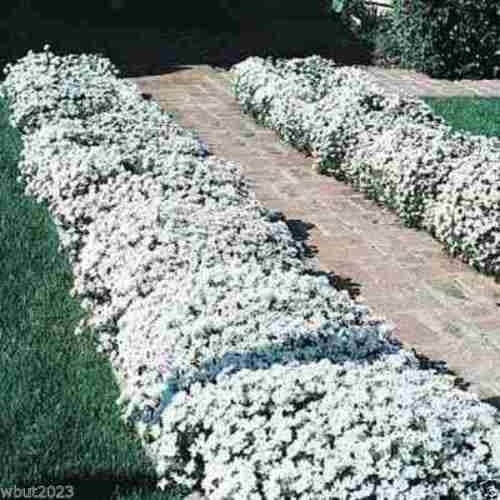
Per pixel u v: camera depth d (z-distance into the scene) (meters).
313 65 11.37
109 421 4.55
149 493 4.04
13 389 4.74
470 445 3.79
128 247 5.59
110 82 9.80
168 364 4.45
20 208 7.17
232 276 5.18
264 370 4.23
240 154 9.38
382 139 8.07
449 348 5.66
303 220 7.62
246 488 3.69
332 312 4.96
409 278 6.60
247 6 16.75
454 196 6.90
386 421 3.79
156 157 7.25
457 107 11.59
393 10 14.47
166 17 16.45
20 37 14.59
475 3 13.34
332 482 3.61
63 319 5.54
